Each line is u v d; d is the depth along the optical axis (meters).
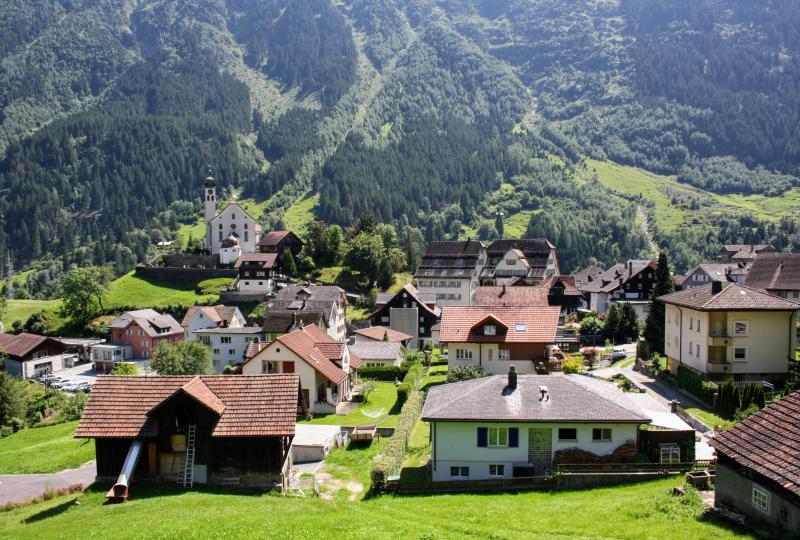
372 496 39.62
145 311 143.88
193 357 88.94
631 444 41.16
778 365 60.56
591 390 43.66
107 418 40.75
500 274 147.75
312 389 68.00
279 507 34.88
